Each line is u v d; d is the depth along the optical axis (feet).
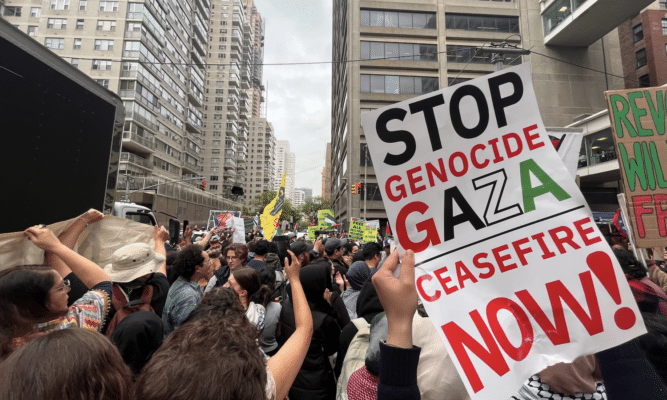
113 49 138.72
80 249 8.14
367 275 12.70
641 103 9.26
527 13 108.37
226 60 285.23
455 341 4.09
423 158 4.77
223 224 28.45
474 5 113.50
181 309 8.00
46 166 6.70
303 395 8.14
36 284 4.19
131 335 6.41
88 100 8.11
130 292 8.39
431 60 113.29
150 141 154.30
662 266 12.29
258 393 2.39
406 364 3.06
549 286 4.26
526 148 4.70
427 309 4.25
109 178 9.04
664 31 102.53
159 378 2.18
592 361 4.74
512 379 3.91
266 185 483.51
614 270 4.19
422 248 4.54
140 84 143.95
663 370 5.37
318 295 8.76
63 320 4.70
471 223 4.57
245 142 335.88
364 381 3.86
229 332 2.63
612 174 78.84
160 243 9.78
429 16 114.93
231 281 8.65
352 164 110.42
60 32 138.41
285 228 53.98
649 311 6.82
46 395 2.17
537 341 4.10
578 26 92.89
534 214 4.52
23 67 6.13
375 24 113.70
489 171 4.70
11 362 2.31
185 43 190.08
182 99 189.26
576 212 4.46
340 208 150.10
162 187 102.17
